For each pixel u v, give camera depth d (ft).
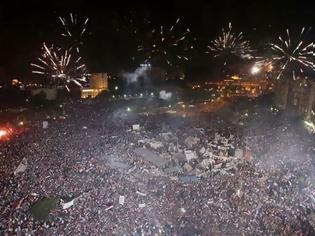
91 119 345.92
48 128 299.99
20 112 352.49
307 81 347.97
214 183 198.18
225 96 488.85
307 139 273.75
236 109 409.69
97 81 490.08
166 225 157.38
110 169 212.02
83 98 452.35
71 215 157.17
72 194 176.65
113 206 167.12
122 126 317.42
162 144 262.67
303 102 353.10
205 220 161.58
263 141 267.80
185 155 239.09
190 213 167.32
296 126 319.06
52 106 391.04
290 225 155.02
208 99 478.59
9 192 174.81
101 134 285.23
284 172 209.97
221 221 160.35
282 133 292.61
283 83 404.57
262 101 438.40
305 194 182.19
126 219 157.89
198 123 339.36
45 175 196.34
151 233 150.00
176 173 215.31
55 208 162.30
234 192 185.57
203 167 222.69
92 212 160.45
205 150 247.70
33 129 295.89
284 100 399.65
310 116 334.44
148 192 186.91
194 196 182.70
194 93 507.30
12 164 211.41
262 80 524.11
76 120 338.13
